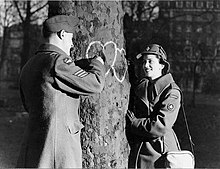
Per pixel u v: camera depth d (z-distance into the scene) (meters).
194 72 15.32
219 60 15.56
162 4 14.18
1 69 19.78
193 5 14.75
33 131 2.83
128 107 3.48
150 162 3.28
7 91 18.95
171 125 3.19
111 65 3.26
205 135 10.98
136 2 13.31
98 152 3.18
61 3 3.24
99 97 3.18
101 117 3.19
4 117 13.97
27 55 17.41
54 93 2.80
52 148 2.76
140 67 3.58
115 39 3.32
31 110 2.89
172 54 14.80
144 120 3.27
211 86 15.74
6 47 19.52
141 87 3.42
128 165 3.38
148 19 13.62
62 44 2.98
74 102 2.91
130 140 3.42
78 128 2.92
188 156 3.27
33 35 17.66
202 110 13.73
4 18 18.30
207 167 7.99
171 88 3.30
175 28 14.66
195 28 15.01
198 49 15.24
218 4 14.82
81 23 3.21
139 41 12.05
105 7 3.26
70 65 2.80
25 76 2.99
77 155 2.87
